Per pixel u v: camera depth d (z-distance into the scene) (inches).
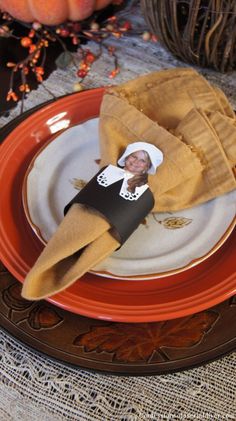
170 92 17.2
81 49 24.2
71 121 19.1
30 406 14.0
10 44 24.4
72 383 14.3
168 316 14.1
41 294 13.7
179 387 14.2
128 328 14.5
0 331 15.0
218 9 19.7
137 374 13.7
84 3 22.3
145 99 17.2
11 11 23.0
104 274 14.6
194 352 14.0
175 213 16.4
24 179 16.9
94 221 14.0
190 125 16.0
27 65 23.4
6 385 14.3
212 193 16.1
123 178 14.6
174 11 20.5
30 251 15.6
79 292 14.5
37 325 14.5
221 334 14.3
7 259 15.2
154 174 15.0
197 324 14.5
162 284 14.9
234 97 22.3
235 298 15.1
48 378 14.4
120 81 22.8
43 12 22.3
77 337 14.3
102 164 15.6
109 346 14.1
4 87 22.6
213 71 23.3
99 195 14.3
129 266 15.0
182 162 15.3
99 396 14.1
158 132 15.7
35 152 18.2
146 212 14.7
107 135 15.9
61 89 22.5
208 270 15.2
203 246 15.5
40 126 18.7
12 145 17.9
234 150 15.8
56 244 13.8
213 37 21.0
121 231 14.1
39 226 15.9
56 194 16.9
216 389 14.2
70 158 17.7
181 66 23.5
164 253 15.4
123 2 26.0
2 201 16.7
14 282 15.3
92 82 22.8
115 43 24.5
